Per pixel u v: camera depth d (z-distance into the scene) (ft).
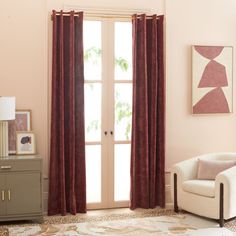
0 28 20.51
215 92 22.65
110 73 21.61
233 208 18.92
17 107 20.75
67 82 20.81
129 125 21.95
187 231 18.56
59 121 20.71
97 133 21.63
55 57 20.56
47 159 21.03
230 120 22.95
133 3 21.68
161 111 21.59
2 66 20.56
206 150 22.74
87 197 21.67
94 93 21.54
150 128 21.58
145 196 21.47
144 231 18.62
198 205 19.66
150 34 21.56
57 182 20.79
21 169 19.31
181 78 22.31
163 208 21.59
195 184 19.76
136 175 21.59
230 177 18.81
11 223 19.62
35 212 19.51
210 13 22.54
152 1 21.86
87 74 21.47
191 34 22.35
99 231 18.67
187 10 22.27
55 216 20.56
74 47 20.80
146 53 21.43
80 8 21.15
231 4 22.79
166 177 22.20
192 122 22.53
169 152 22.29
